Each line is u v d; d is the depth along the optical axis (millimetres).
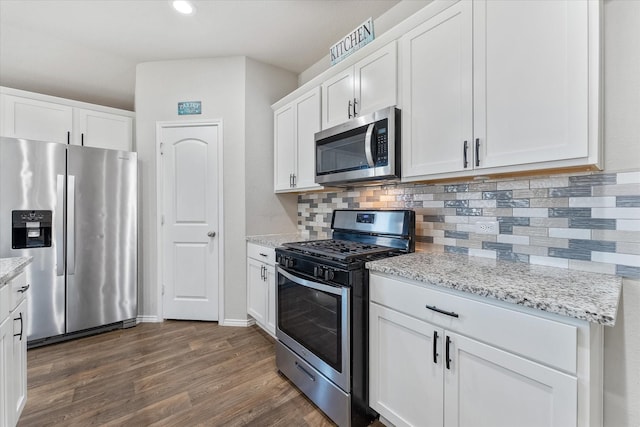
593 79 1021
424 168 1563
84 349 2354
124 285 2754
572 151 1062
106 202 2654
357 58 1946
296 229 3205
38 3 2076
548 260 1360
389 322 1413
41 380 1914
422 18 1552
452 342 1141
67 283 2467
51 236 2408
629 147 1123
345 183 2137
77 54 2768
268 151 3027
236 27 2396
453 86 1422
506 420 992
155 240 2941
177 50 2748
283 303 1990
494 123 1275
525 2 1174
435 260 1543
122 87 3406
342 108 2088
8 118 2607
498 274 1212
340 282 1512
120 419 1567
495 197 1557
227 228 2902
